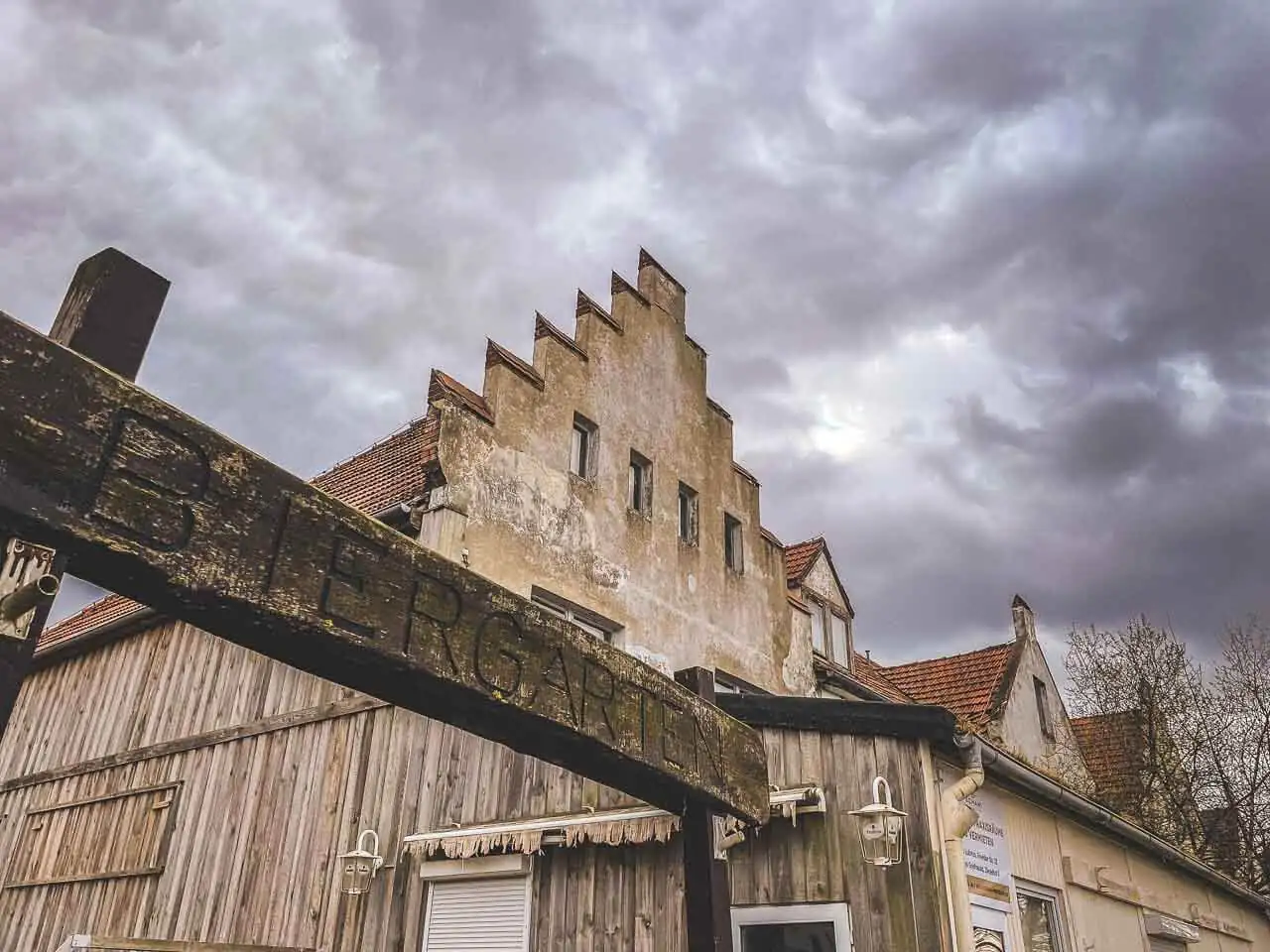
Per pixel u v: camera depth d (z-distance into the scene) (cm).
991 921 635
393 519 887
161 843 980
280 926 830
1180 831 1833
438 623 262
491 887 712
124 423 203
